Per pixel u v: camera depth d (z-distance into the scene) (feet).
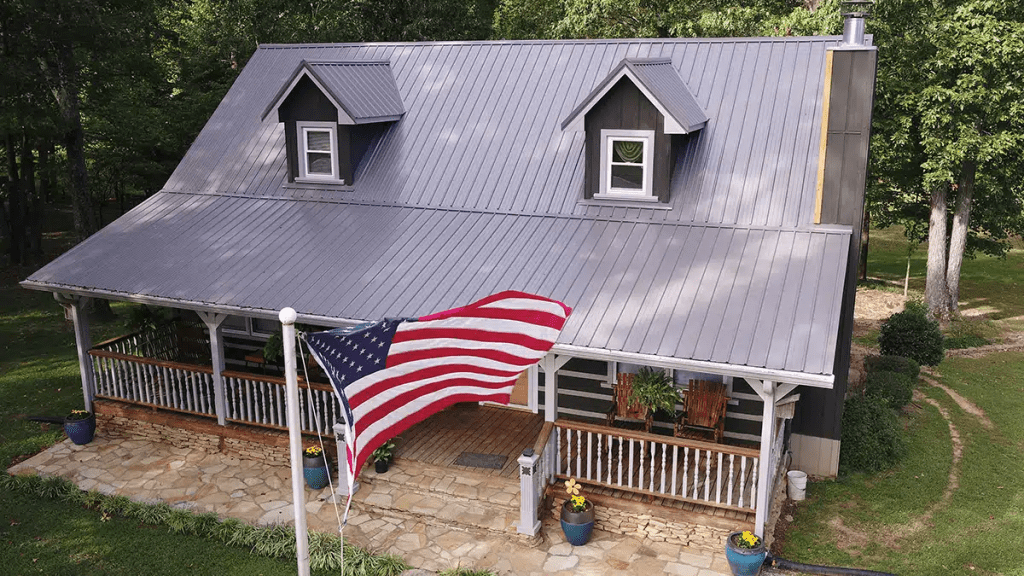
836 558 43.50
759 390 40.04
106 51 78.64
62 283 53.78
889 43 78.74
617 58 59.36
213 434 55.06
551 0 104.12
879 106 82.48
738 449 41.68
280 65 68.80
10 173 104.73
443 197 55.93
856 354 76.95
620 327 42.42
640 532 44.83
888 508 48.78
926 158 85.05
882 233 144.77
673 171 51.72
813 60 54.24
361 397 29.19
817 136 50.55
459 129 59.47
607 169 52.13
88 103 88.28
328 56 67.87
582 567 42.24
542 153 56.13
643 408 48.21
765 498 41.22
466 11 118.32
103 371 59.06
